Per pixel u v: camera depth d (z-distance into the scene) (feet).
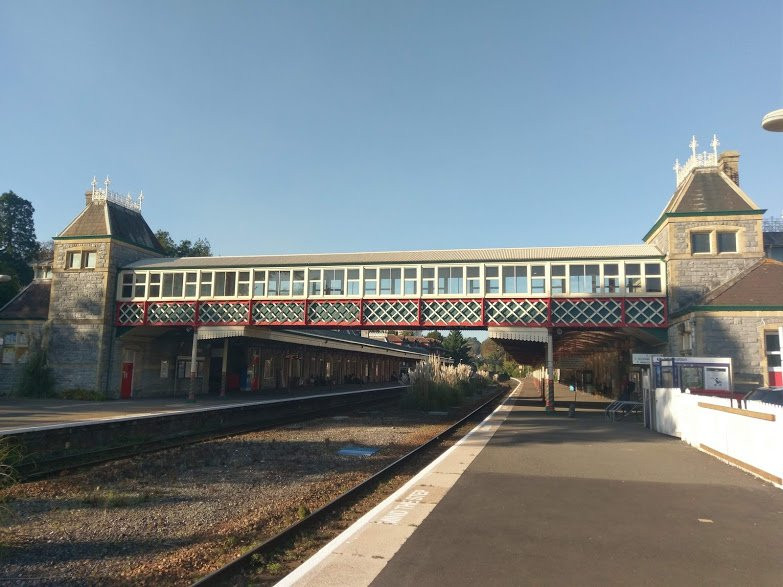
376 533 20.66
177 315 102.01
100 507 28.48
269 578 18.19
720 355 69.87
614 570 17.02
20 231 184.55
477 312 89.51
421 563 17.52
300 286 98.27
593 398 129.90
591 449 42.55
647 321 82.99
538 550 18.84
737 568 17.25
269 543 20.79
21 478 36.32
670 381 58.49
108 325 104.32
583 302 85.66
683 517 23.08
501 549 18.92
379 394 133.18
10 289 137.18
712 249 80.38
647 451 41.63
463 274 91.40
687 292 80.18
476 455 39.47
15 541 22.36
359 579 16.20
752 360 69.36
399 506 24.71
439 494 27.04
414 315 92.02
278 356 153.69
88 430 49.70
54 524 25.13
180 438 57.00
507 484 29.48
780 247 101.96
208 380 130.11
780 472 28.96
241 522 25.26
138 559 20.52
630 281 84.79
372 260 95.96
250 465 41.01
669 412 51.55
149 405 86.63
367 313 94.12
